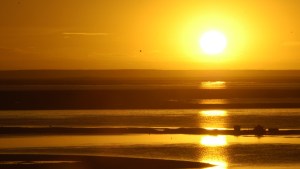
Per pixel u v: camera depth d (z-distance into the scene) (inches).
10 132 5866.1
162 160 4325.8
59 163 4276.6
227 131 5821.9
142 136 5551.2
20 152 4672.7
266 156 4471.0
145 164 4222.4
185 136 5551.2
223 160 4328.3
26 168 4116.6
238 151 4677.7
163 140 5270.7
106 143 5113.2
